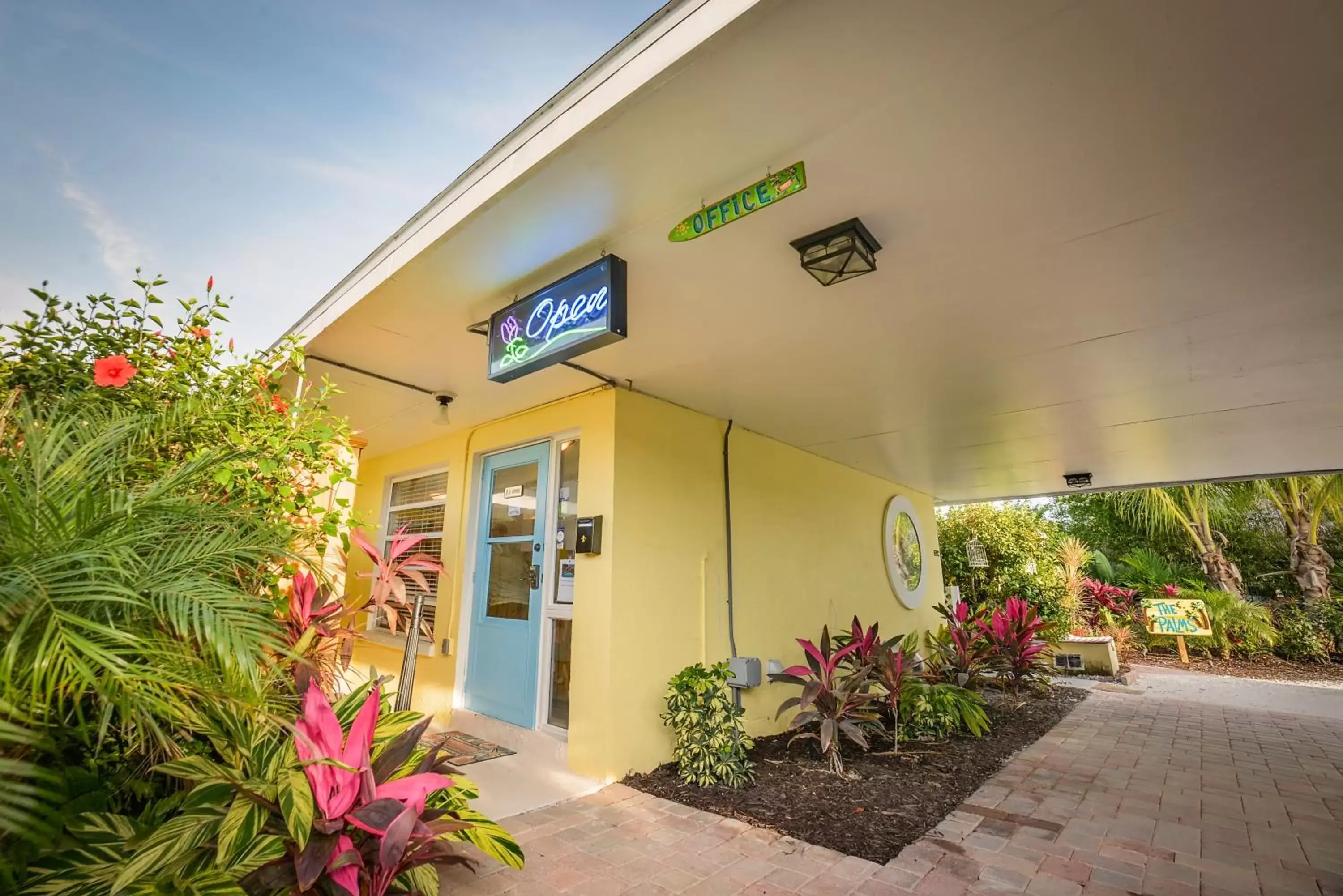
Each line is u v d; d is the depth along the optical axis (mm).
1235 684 8219
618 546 3908
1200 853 2736
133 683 1316
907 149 1857
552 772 3740
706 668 4305
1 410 1887
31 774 1282
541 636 4309
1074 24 1417
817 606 5949
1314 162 1916
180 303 2631
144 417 2123
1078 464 6781
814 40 1455
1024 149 1860
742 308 2977
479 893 2271
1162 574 11891
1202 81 1590
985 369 3820
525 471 4832
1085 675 8930
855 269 2387
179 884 1539
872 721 4348
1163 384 4051
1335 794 3598
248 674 1463
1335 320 3070
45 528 1383
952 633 6988
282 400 2918
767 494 5500
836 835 2869
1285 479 10211
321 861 1577
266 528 2117
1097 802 3412
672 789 3461
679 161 1891
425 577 5559
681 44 1521
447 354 3494
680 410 4652
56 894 1543
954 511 12062
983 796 3516
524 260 2477
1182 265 2561
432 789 1890
